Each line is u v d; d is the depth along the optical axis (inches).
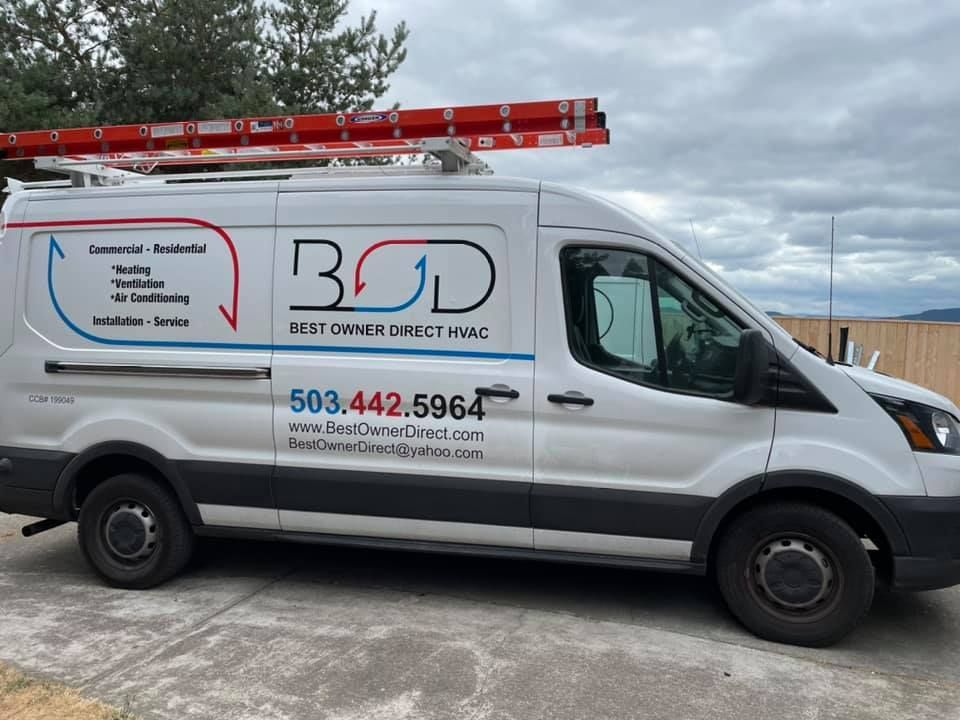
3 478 193.2
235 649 154.0
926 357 419.8
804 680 144.3
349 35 486.6
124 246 185.5
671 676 144.4
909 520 149.8
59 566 209.3
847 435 152.3
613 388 159.9
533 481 164.9
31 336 191.6
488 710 131.5
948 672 150.5
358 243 172.1
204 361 179.6
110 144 194.9
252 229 177.9
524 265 164.4
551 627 166.2
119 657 150.4
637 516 160.4
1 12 411.8
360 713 130.1
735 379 150.2
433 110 175.0
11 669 144.4
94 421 187.0
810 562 155.3
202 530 185.5
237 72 447.8
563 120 170.4
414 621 168.7
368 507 173.3
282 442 177.3
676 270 159.9
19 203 193.8
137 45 419.2
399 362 169.9
